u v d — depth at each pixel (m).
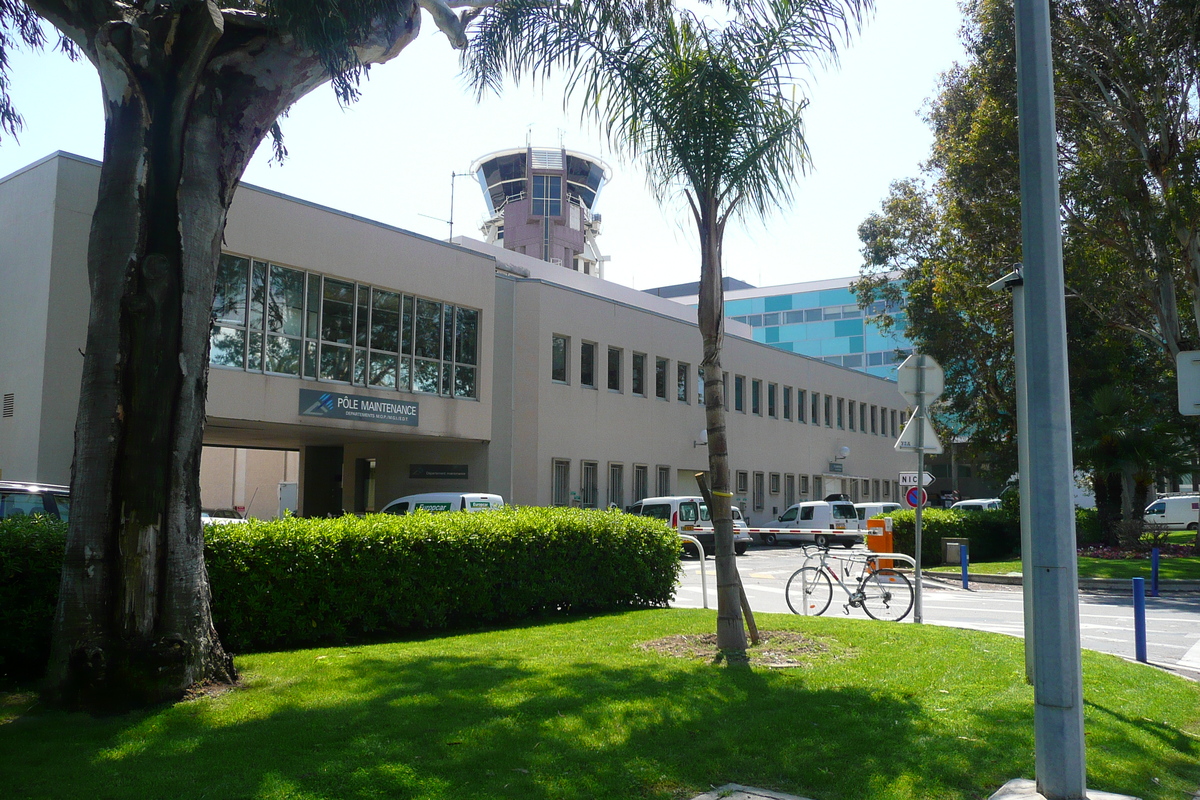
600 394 32.06
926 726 5.97
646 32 9.31
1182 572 21.16
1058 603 4.89
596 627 10.39
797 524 36.84
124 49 6.72
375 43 8.09
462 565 10.55
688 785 4.86
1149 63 21.69
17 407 18.56
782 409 44.12
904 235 35.22
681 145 8.95
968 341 33.16
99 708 6.27
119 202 6.73
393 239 24.83
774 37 9.30
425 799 4.46
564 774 4.90
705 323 8.99
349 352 23.73
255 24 7.38
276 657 8.25
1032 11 5.24
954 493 55.44
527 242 52.22
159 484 6.65
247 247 21.28
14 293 19.17
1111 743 5.86
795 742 5.57
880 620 11.60
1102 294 23.84
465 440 27.48
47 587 7.56
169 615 6.62
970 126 25.34
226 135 7.22
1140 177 22.44
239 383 21.03
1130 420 27.23
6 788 4.61
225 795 4.49
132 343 6.65
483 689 6.83
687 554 27.72
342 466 30.05
